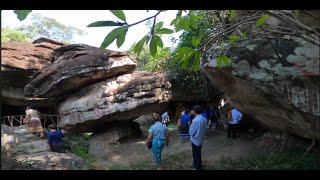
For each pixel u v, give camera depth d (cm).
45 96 1305
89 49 1435
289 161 743
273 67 654
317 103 606
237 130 1231
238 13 683
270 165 747
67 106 1259
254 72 675
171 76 1341
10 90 1772
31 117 1341
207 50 763
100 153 1105
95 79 1230
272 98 686
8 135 1015
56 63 1392
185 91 1416
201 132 758
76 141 1191
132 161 973
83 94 1256
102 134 1196
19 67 1700
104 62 1206
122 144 1180
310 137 745
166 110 1622
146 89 1216
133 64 1255
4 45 1750
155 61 1518
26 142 1139
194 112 781
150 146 884
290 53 646
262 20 415
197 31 1209
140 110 1227
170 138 1256
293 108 657
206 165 822
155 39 354
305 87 619
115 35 310
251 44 697
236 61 690
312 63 604
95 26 308
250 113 859
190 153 989
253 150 954
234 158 882
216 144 1095
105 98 1187
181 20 424
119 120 1228
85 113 1191
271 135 963
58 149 936
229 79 776
